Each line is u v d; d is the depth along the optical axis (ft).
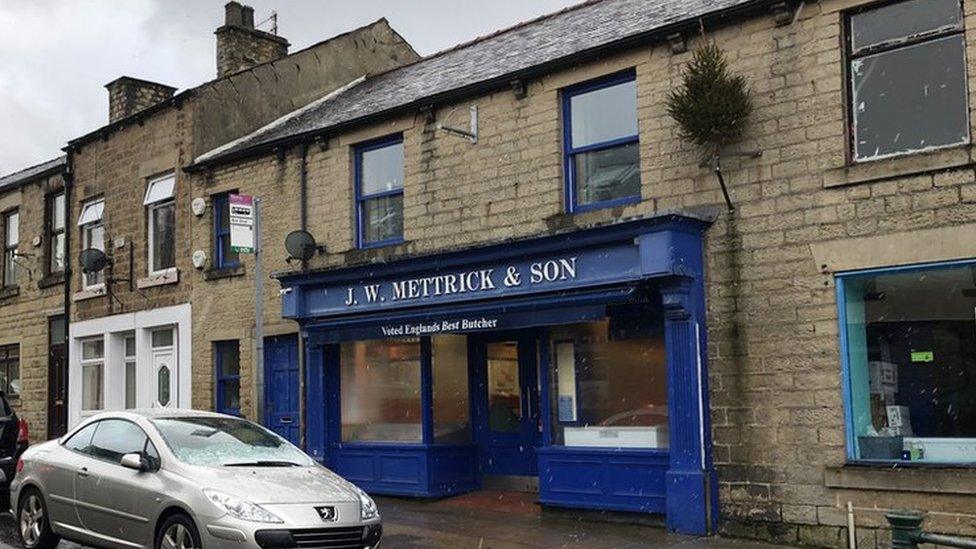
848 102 32.04
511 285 37.93
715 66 33.17
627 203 37.06
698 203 34.86
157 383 58.08
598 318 35.06
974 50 29.43
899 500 29.50
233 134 57.41
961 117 29.94
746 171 33.73
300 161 49.44
